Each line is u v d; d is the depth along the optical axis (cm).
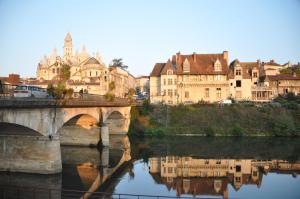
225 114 8144
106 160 4978
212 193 3397
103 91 11450
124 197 3158
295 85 10512
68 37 18412
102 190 3388
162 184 3738
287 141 6875
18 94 4122
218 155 5491
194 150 5953
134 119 8269
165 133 7762
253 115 8038
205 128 7794
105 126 6016
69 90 4522
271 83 10719
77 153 5447
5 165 3791
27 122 3447
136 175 4138
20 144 3759
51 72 14862
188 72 9419
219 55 9875
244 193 3403
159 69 10006
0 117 3109
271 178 4059
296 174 4256
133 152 5766
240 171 4422
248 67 10412
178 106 8556
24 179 3544
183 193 3375
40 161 3697
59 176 3750
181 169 4522
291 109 8150
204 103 8669
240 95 9694
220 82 9350
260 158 5241
